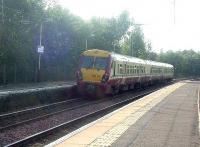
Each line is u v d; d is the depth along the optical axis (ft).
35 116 78.54
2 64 165.48
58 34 219.82
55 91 108.99
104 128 51.19
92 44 270.05
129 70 138.92
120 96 131.54
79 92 118.52
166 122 57.06
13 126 63.82
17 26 179.32
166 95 117.60
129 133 47.44
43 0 209.05
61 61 222.89
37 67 192.65
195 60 526.16
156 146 40.14
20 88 131.64
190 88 169.99
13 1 186.80
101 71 115.14
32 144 51.34
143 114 66.49
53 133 59.31
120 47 337.72
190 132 48.62
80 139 43.62
